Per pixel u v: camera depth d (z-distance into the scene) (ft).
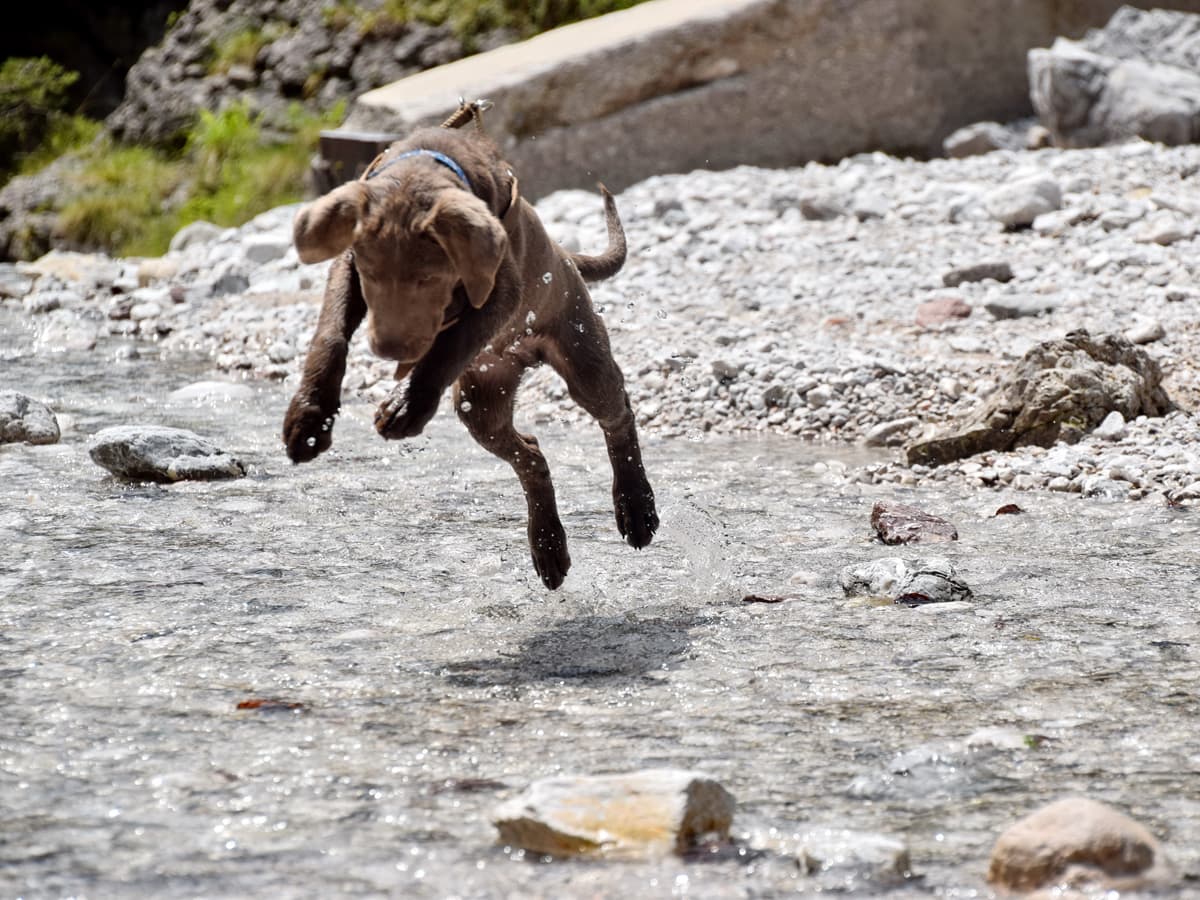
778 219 54.70
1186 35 68.95
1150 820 14.29
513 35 77.30
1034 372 32.94
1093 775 15.42
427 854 13.51
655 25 66.13
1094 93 64.69
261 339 47.14
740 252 50.93
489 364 21.15
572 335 21.61
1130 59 68.74
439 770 15.51
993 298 42.73
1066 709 17.40
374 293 17.40
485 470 31.65
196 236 66.13
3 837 13.82
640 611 21.71
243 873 13.12
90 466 31.17
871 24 68.44
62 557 24.27
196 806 14.55
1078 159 57.47
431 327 17.58
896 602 22.06
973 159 60.70
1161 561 24.18
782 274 48.34
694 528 26.50
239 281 54.54
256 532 26.27
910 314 43.57
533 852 13.57
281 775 15.34
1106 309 41.98
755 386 37.76
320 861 13.35
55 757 15.78
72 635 20.15
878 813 14.49
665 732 16.66
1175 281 43.88
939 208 53.47
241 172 73.82
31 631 20.30
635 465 22.90
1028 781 15.25
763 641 20.17
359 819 14.26
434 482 30.53
